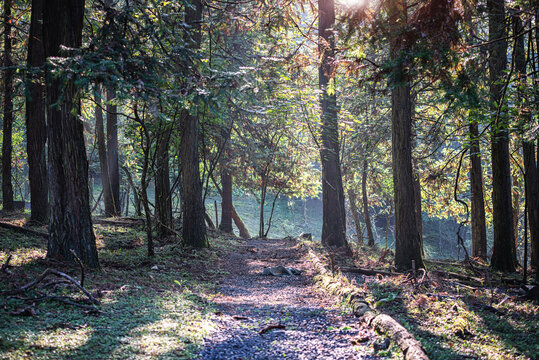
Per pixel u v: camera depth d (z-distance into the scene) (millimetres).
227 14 16797
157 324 6621
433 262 18391
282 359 5398
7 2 17766
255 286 11695
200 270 13492
